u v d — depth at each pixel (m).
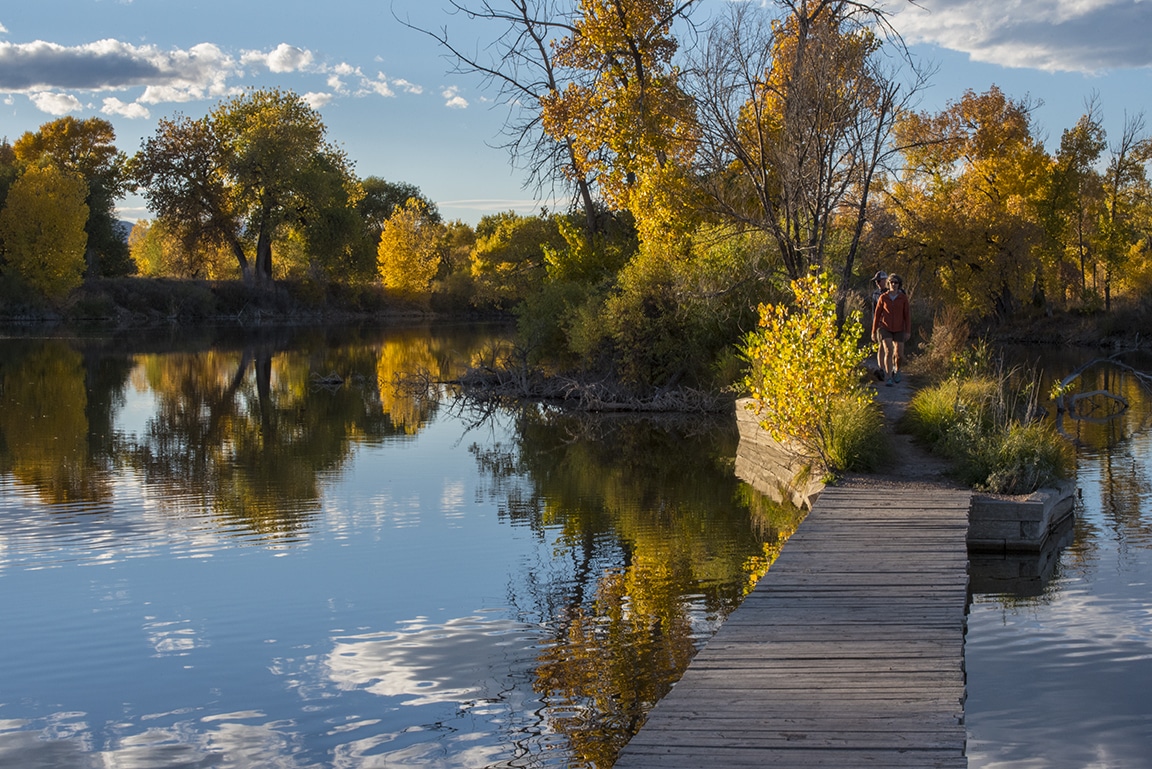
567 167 30.12
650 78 27.27
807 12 20.33
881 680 5.86
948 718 5.26
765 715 5.35
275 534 12.11
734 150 19.84
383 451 19.03
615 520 12.84
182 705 6.98
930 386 18.64
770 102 20.69
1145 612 8.48
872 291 26.59
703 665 6.19
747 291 25.06
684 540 11.62
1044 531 10.74
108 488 15.02
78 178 68.31
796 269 19.33
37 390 28.78
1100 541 11.09
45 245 64.19
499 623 8.65
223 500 14.23
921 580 7.98
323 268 77.81
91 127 83.31
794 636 6.72
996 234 45.88
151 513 13.30
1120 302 58.50
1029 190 55.03
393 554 11.12
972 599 8.96
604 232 32.19
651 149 25.67
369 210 115.75
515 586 9.79
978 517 10.66
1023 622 8.24
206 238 68.94
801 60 18.67
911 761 4.75
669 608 8.98
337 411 25.47
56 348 45.03
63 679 7.48
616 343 27.39
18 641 8.30
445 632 8.43
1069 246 63.25
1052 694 6.68
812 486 12.78
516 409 26.64
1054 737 6.02
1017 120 53.25
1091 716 6.30
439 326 73.38
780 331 13.93
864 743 4.96
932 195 50.28
